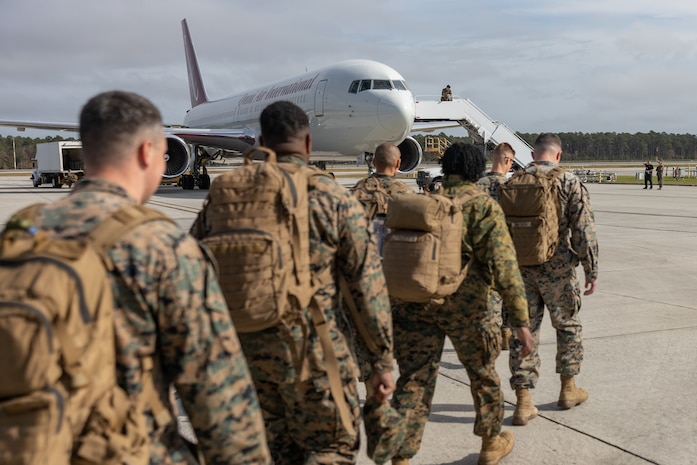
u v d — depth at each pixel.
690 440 3.99
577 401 4.57
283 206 2.27
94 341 1.38
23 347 1.23
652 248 11.92
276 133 2.57
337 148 22.19
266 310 2.22
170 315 1.54
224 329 1.62
